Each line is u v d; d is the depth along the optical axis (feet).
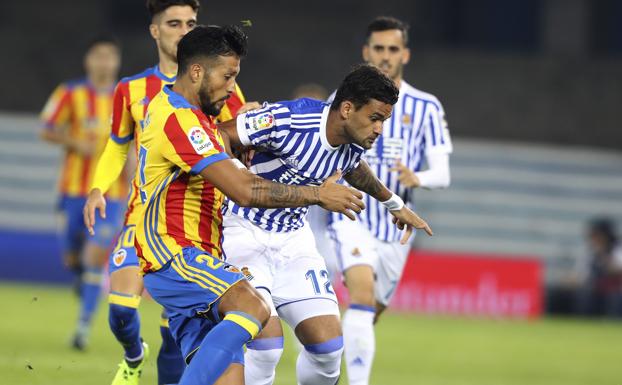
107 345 105.09
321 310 60.90
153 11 69.82
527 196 207.72
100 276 102.06
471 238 204.23
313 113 58.18
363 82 55.93
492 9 231.09
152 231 55.16
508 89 222.28
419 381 93.76
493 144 216.95
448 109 220.23
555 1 225.76
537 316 171.63
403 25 78.28
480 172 207.51
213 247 55.77
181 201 54.85
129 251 66.74
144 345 68.90
